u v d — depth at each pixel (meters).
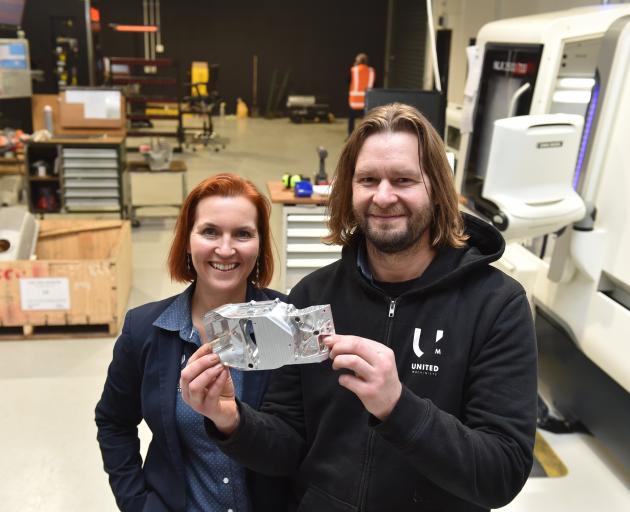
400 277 1.19
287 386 1.27
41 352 3.52
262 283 1.52
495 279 1.15
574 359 2.86
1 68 5.95
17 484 2.48
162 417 1.34
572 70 2.97
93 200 5.23
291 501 1.33
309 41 14.01
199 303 1.45
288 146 10.15
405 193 1.09
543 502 2.45
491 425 1.04
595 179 2.51
